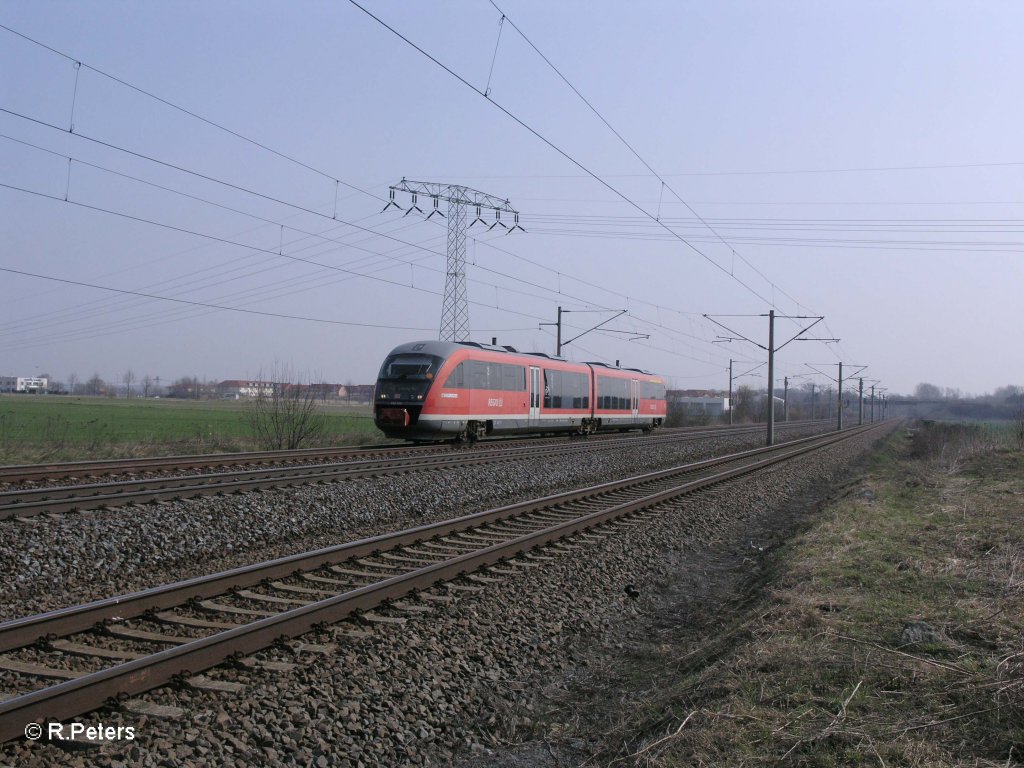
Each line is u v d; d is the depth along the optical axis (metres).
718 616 9.43
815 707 5.69
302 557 9.83
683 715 5.91
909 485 20.94
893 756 4.92
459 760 5.66
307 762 5.24
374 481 17.08
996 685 5.79
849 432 68.06
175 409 73.19
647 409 49.44
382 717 5.93
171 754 5.06
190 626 7.64
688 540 14.22
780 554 12.27
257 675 6.43
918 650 6.81
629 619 9.34
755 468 26.42
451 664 7.12
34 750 4.99
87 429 38.22
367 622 7.95
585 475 23.59
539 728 6.22
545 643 8.02
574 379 38.44
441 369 27.97
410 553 11.27
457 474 19.27
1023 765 4.75
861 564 10.40
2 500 12.66
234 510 13.10
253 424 30.08
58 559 9.98
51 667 6.38
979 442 35.56
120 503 12.76
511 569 10.65
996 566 9.95
